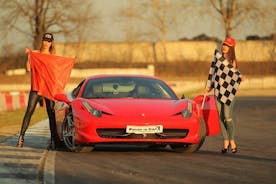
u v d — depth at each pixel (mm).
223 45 28344
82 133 26688
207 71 169000
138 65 175000
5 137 34344
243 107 69625
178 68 170375
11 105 64500
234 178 20578
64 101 28516
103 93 28953
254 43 171875
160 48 177625
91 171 21891
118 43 176875
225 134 28359
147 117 26531
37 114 56156
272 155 27391
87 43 173750
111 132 26531
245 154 27750
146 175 21062
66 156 26297
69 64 29484
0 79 140500
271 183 19656
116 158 25734
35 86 28906
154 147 30516
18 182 19328
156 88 29734
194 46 180250
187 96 96188
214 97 28625
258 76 162750
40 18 147875
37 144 30875
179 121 26750
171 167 23125
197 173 21641
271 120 51750
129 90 29266
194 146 27734
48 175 20828
